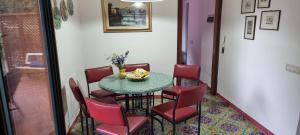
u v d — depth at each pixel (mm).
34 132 1885
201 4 4801
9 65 1621
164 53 3820
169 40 3771
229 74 3568
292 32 2223
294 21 2189
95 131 2115
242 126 2914
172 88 3170
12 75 1651
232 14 3350
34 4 1679
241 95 3246
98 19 3504
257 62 2814
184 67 3291
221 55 3809
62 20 2598
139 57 3777
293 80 2256
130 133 1967
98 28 3537
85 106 2291
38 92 1840
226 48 3611
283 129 2453
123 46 3682
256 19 2789
